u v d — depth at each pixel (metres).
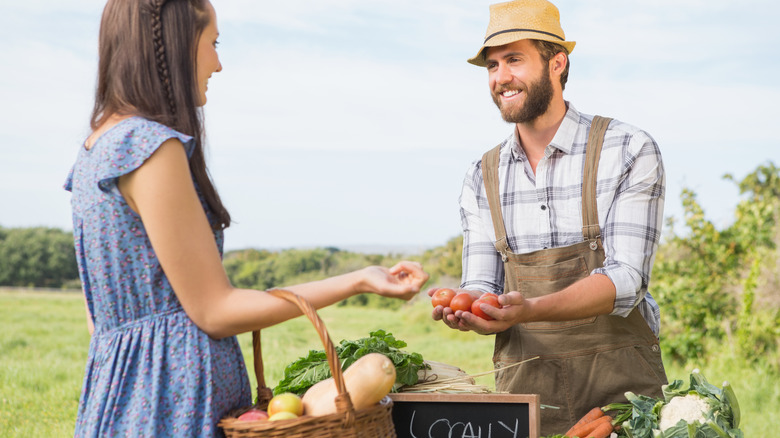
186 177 1.81
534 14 3.05
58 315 15.20
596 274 2.79
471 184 3.36
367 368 1.86
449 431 2.43
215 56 2.04
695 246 10.26
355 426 1.79
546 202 3.12
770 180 12.14
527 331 3.06
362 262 26.28
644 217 2.95
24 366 8.09
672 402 2.48
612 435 2.53
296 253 26.97
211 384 1.83
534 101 3.04
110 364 1.83
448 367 2.70
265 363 8.14
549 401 3.01
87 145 1.93
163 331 1.83
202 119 1.97
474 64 3.35
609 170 3.01
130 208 1.81
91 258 1.87
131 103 1.88
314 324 1.74
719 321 9.73
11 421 5.96
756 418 6.88
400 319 14.91
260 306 1.80
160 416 1.80
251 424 1.74
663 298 10.02
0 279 27.19
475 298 2.71
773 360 8.78
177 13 1.92
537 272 3.06
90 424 1.81
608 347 2.94
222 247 2.00
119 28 1.90
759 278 9.61
